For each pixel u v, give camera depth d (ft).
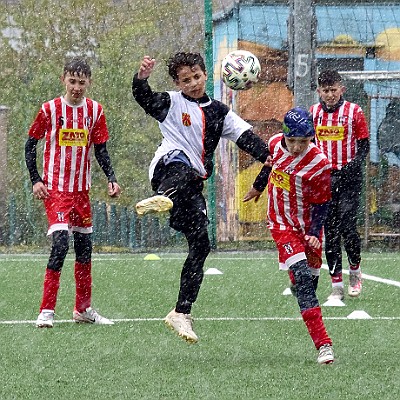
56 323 63.05
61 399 40.52
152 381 44.04
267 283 85.51
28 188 127.24
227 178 128.98
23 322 63.36
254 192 54.08
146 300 74.54
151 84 126.82
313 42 120.26
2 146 126.93
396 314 67.31
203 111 53.78
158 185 53.83
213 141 54.19
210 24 113.91
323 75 76.48
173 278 89.51
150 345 54.13
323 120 76.74
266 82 129.90
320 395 41.09
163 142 54.08
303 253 50.03
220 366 47.73
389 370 46.57
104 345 54.13
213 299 74.90
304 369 46.80
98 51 126.72
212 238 118.01
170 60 53.88
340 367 47.29
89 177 63.72
